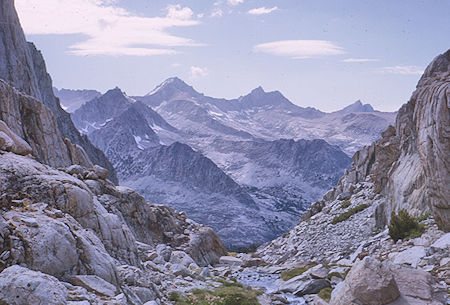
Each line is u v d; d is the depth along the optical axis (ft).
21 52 317.01
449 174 102.42
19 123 104.06
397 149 175.42
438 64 149.28
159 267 79.66
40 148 107.96
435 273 78.02
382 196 179.32
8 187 51.67
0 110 98.17
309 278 84.02
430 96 112.98
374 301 50.08
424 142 109.50
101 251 49.75
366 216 169.07
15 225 42.91
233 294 66.80
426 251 90.79
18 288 34.27
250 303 64.49
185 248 124.36
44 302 34.37
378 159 184.03
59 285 37.73
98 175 106.63
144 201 120.47
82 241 47.37
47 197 53.62
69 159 121.39
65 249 44.21
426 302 51.08
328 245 160.66
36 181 54.39
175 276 77.71
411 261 89.56
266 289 85.76
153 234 121.19
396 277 55.57
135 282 52.95
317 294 75.82
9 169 54.24
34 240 42.19
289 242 187.73
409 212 128.06
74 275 44.21
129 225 109.70
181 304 57.06
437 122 105.91
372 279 51.26
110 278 47.34
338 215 188.14
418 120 120.06
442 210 104.12
